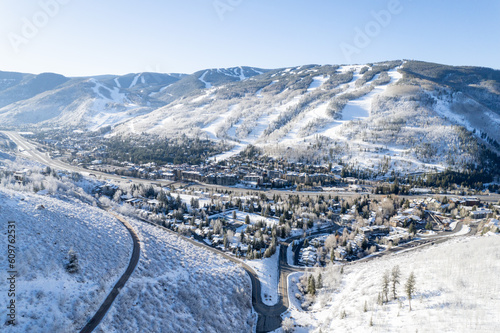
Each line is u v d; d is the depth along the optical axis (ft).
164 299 269.64
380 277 349.82
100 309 228.22
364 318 271.08
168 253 358.43
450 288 276.82
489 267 300.61
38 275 225.97
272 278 406.62
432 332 215.51
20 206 319.06
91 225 344.90
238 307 320.70
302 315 329.31
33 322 188.75
